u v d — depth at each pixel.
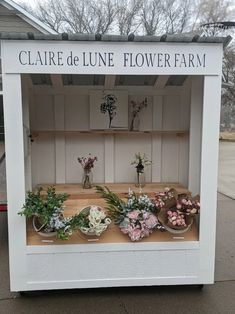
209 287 3.09
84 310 2.70
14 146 2.62
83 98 3.73
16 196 2.67
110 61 2.62
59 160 3.77
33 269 2.78
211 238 2.86
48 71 2.59
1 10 6.16
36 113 3.69
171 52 2.65
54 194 2.90
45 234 2.76
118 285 2.85
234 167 13.14
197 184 3.45
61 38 2.55
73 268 2.81
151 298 2.88
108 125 3.74
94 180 3.85
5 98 2.57
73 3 17.98
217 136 2.75
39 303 2.80
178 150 3.87
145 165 3.79
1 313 2.65
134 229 2.79
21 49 2.55
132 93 3.77
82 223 2.73
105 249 2.81
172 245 2.84
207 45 2.66
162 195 2.95
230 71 23.05
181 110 3.79
